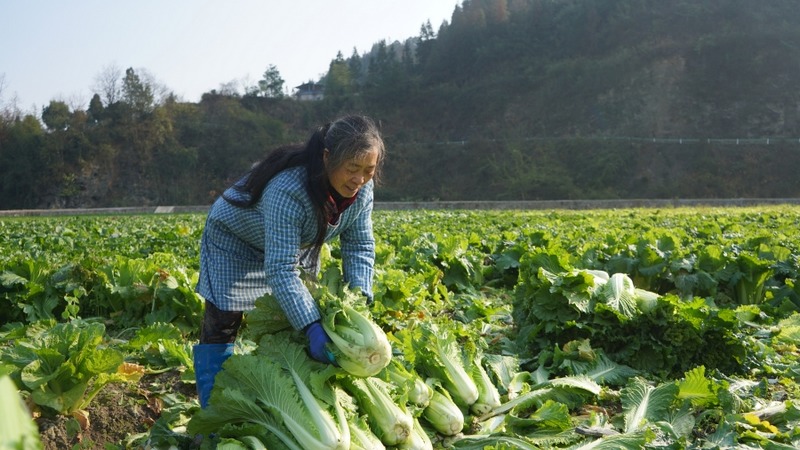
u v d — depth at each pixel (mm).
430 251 11336
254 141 81938
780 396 5402
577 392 5172
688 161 66875
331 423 3727
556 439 4379
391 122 84125
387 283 7871
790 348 6816
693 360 6145
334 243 12477
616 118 73125
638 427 4449
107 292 8438
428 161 74938
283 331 4242
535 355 6445
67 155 77688
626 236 12094
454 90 84062
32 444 1409
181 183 78188
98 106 82812
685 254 9852
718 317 6016
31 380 4562
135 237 18172
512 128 77438
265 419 3846
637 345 6059
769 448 4203
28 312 8188
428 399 4402
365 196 4453
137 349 6375
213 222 4551
